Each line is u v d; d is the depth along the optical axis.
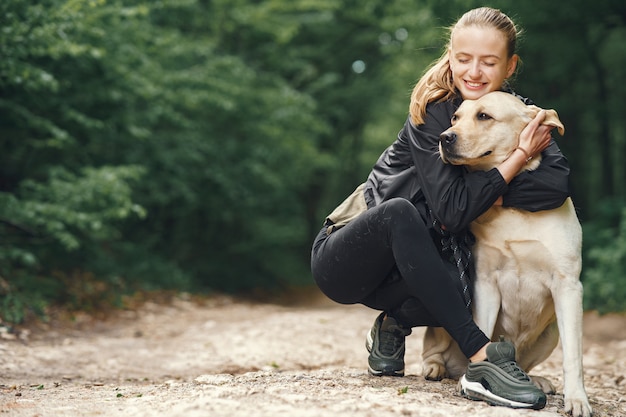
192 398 2.58
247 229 13.51
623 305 8.94
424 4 11.33
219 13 12.88
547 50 11.84
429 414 2.36
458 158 2.70
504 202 2.77
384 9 13.35
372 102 18.62
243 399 2.50
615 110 13.39
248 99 12.04
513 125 2.76
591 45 12.77
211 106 11.30
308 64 15.68
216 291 12.15
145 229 11.27
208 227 12.88
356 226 2.83
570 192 2.81
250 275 13.38
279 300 13.13
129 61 8.88
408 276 2.74
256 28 13.39
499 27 2.85
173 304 8.91
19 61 6.48
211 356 5.13
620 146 16.05
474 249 2.92
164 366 4.76
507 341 2.71
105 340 5.90
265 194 13.53
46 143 7.40
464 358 3.18
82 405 2.67
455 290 2.75
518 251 2.81
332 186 22.80
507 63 2.92
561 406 2.77
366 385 2.92
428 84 2.95
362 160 23.53
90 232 8.27
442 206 2.70
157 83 10.09
